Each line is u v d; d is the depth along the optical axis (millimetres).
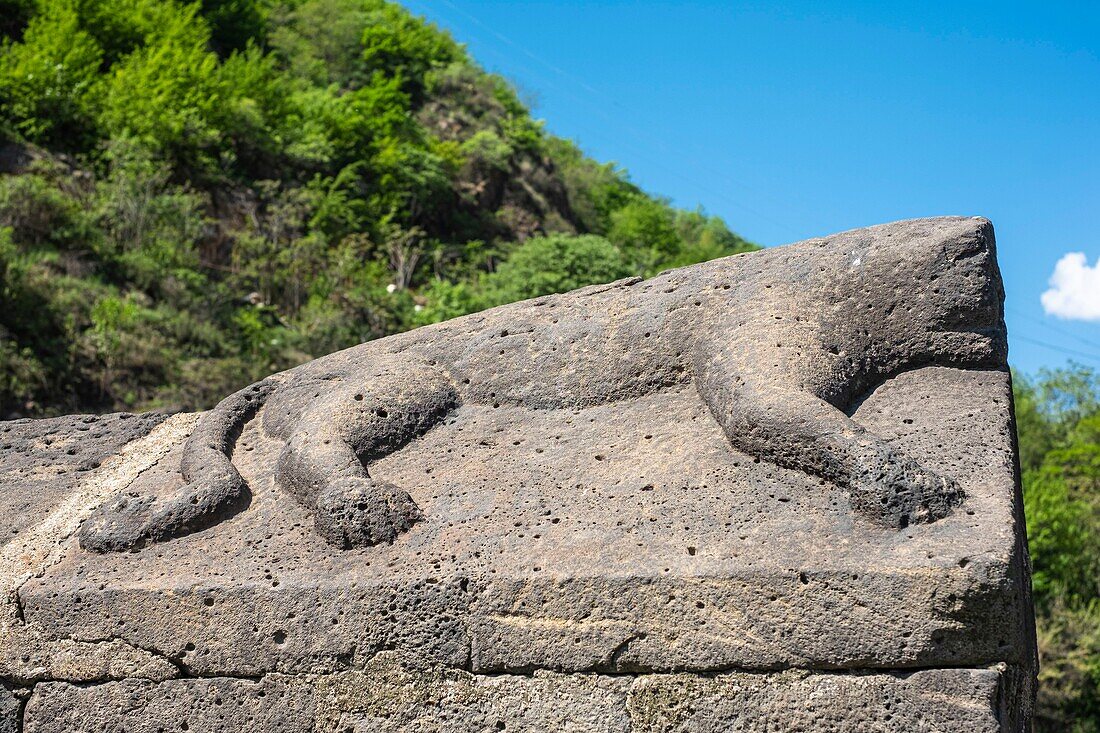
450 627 2684
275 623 2779
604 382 3246
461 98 27812
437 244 22172
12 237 14211
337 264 18406
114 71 19562
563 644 2605
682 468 2861
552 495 2912
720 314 3176
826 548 2508
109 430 3816
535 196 25953
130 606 2873
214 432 3443
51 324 13211
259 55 23000
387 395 3287
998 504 2516
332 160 22078
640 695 2549
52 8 19734
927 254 3012
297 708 2742
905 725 2371
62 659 2898
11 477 3570
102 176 16969
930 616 2367
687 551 2604
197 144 18609
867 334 3025
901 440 2770
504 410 3322
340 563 2838
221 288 16062
